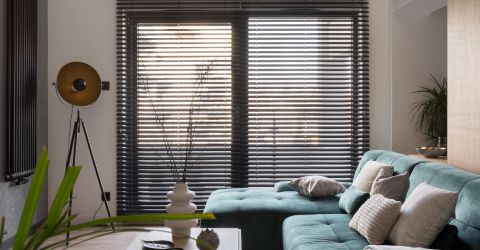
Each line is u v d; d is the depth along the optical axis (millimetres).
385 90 4766
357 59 4734
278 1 4715
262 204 3504
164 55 4758
